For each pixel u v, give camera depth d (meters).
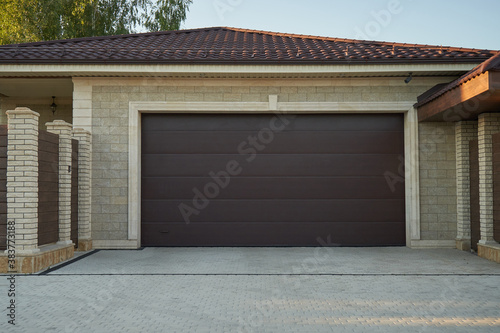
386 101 9.16
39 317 4.39
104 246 9.01
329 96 9.17
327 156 9.31
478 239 8.47
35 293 5.36
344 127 9.35
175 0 22.39
